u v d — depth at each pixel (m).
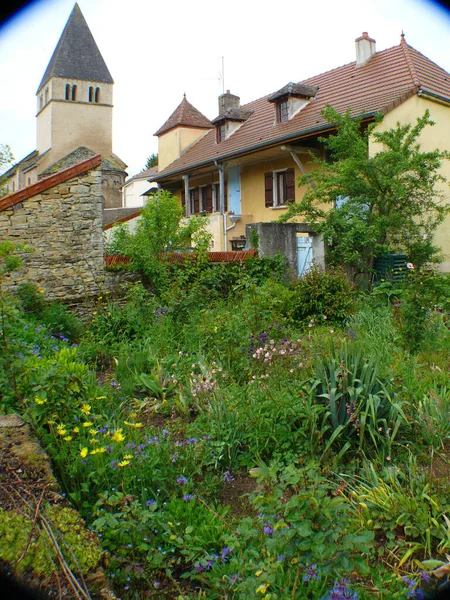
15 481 3.21
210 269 11.56
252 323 7.21
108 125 59.50
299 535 2.70
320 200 14.45
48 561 2.58
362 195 13.41
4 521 2.77
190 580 3.11
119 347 8.12
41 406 4.35
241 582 2.80
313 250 14.09
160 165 30.77
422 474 3.91
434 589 2.95
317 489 2.94
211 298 10.73
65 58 57.88
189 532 3.25
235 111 24.34
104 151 59.44
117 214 31.05
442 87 17.91
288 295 9.95
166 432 4.45
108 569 2.87
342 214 13.30
